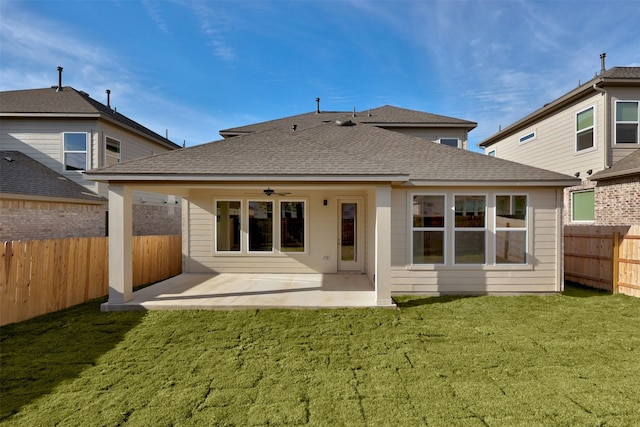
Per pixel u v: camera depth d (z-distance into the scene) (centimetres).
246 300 684
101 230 1251
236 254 1014
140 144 1505
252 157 693
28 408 329
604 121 1085
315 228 1018
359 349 468
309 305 648
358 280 904
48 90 1430
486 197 768
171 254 1033
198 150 725
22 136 1237
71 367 413
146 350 463
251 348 470
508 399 342
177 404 336
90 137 1248
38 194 996
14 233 952
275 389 364
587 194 1170
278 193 1008
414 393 355
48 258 636
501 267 767
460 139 1397
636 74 1111
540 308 661
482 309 654
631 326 556
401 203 766
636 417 312
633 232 757
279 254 1016
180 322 574
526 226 771
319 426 304
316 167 651
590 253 861
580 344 480
